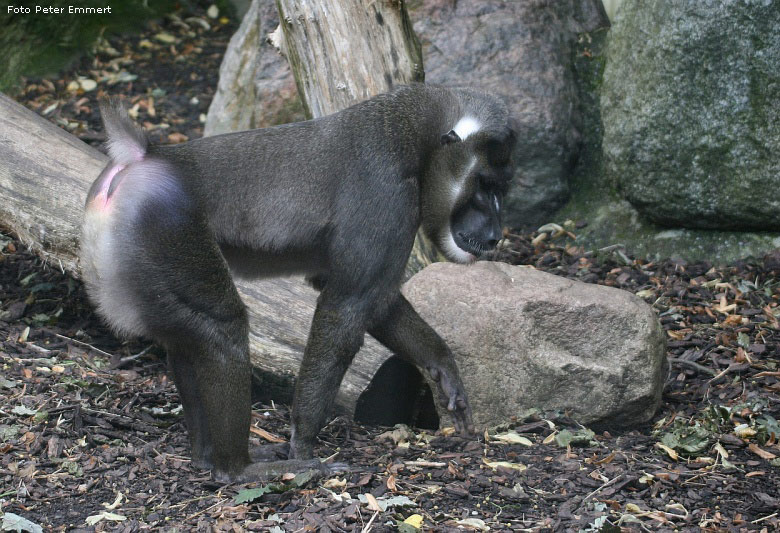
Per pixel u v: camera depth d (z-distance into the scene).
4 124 10.02
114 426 7.91
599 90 14.10
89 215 6.70
